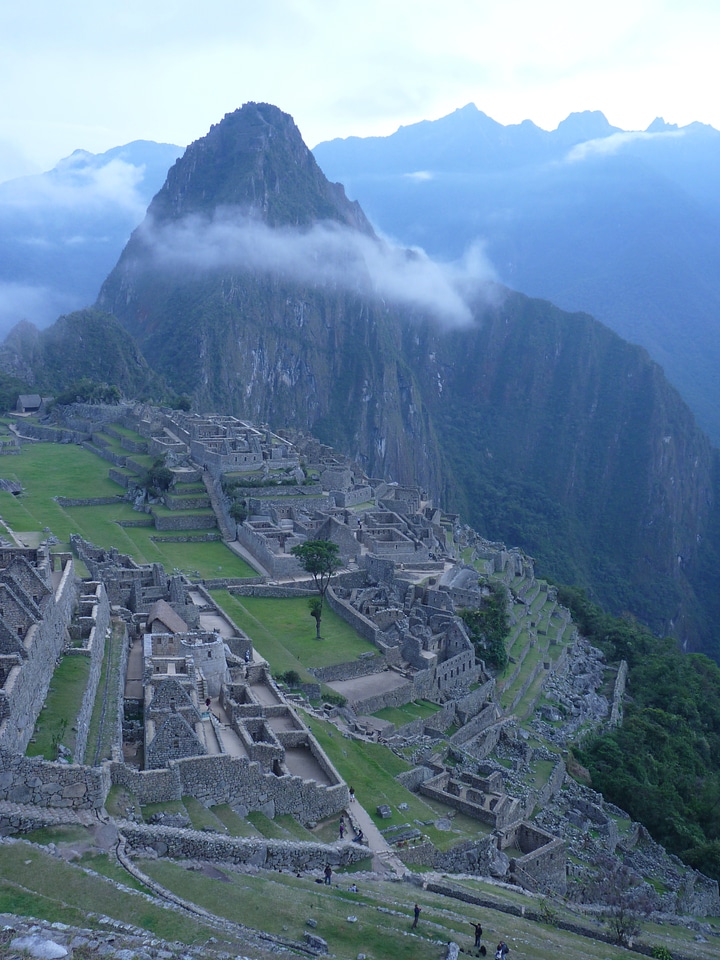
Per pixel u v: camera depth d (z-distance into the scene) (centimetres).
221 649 5984
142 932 3083
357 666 8669
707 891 8300
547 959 4225
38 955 2691
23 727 3944
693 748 12938
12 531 8862
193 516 13212
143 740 4816
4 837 3494
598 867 7050
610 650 15950
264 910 3716
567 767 9600
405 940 3809
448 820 5972
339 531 11844
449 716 8750
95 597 6091
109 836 3741
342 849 4775
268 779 4881
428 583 11094
